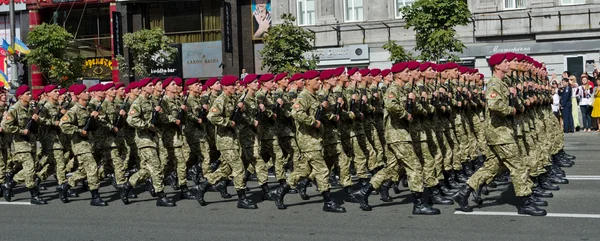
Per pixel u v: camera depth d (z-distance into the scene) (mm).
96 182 11523
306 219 9500
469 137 13398
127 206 11297
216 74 32844
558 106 22203
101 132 12234
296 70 22359
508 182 11977
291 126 11305
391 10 30000
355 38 30422
